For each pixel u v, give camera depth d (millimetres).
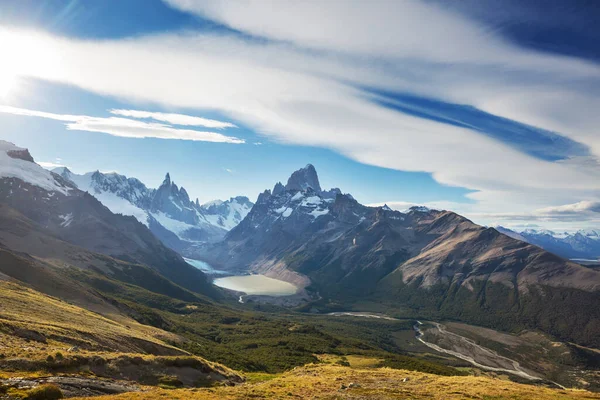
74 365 63250
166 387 70938
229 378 92125
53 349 69000
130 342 107250
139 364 74875
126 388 59500
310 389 73625
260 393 65375
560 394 71500
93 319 123312
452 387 77125
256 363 176875
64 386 53062
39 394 45219
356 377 94188
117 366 70375
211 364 104375
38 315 98812
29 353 61156
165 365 79250
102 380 62031
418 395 68438
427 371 185375
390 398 65500
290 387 76000
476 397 67000
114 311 193875
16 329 74938
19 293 124500
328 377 96438
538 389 76250
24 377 53344
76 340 83062
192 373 83062
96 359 68062
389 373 105062
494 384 81688
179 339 178375
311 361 192875
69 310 125125
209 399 55312
